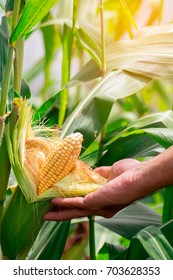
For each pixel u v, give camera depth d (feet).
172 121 4.37
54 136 4.03
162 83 7.18
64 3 5.97
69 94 5.38
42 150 3.87
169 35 4.89
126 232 4.43
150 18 6.12
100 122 4.24
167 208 4.03
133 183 3.67
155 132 4.00
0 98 3.60
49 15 5.32
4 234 3.72
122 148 4.37
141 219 4.55
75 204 3.73
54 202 3.72
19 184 3.65
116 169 4.06
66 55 4.88
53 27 5.88
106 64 4.75
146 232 3.40
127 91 4.42
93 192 3.75
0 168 3.63
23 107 3.61
